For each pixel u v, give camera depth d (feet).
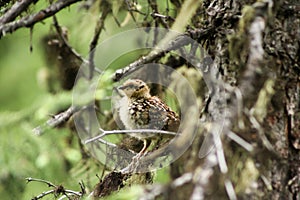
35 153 23.88
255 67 21.09
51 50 38.63
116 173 28.17
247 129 22.33
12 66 42.45
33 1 24.81
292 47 23.66
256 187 22.68
